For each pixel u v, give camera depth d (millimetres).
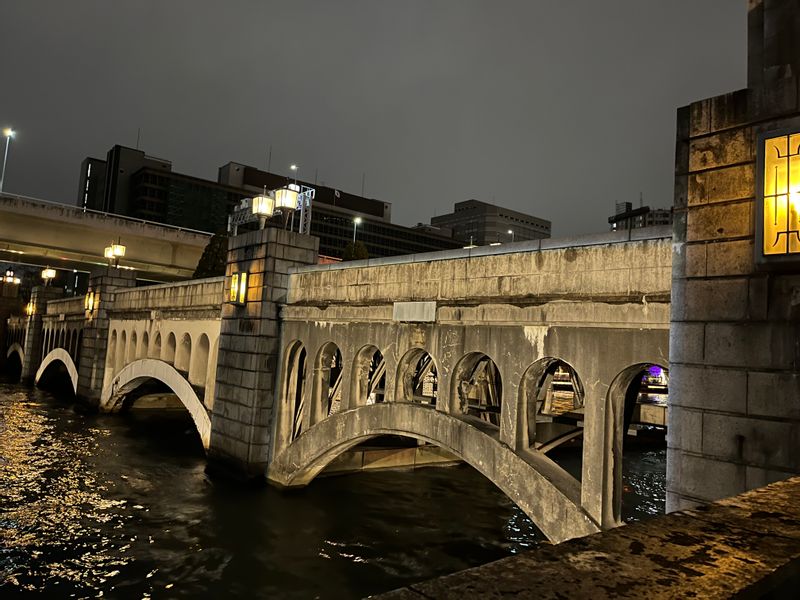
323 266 17422
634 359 9562
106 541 14359
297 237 19719
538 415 12898
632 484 22359
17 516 15922
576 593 2320
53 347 48656
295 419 18875
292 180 111250
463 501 18719
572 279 10609
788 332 6773
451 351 12969
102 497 17750
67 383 51062
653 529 3279
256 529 15273
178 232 47469
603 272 10109
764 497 4125
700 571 2629
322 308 17172
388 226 114062
